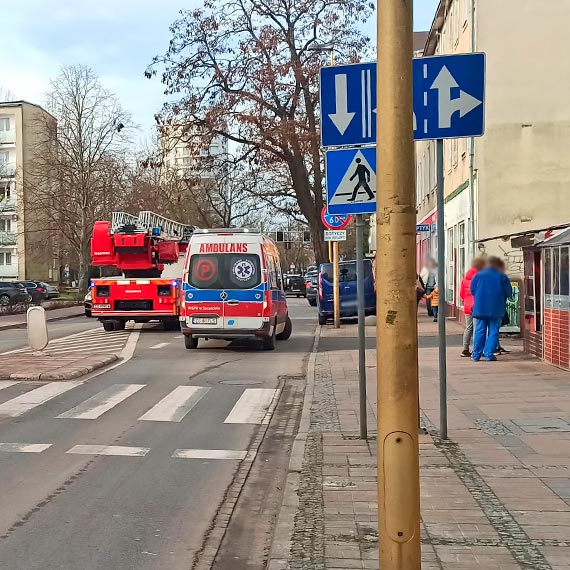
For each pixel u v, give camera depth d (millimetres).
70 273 84688
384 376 3430
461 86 7094
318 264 34344
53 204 51312
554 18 19547
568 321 12031
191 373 13703
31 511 5758
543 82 19594
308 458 7035
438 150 7297
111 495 6199
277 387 12148
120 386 12055
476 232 20297
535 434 7660
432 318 26156
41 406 10250
